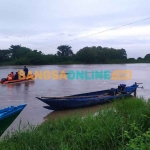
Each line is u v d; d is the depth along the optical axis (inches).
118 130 240.5
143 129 246.4
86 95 562.3
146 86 868.0
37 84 934.4
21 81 1020.5
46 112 452.4
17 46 3400.6
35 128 278.7
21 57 3147.1
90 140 222.7
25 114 434.3
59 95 668.1
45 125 285.9
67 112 454.0
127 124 253.3
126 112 323.6
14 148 209.6
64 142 224.1
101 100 509.4
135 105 356.5
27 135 241.4
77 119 295.1
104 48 4003.4
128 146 188.4
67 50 4040.4
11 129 328.2
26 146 214.5
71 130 261.0
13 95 659.4
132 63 4291.3
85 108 484.1
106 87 856.3
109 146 219.1
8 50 3262.8
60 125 286.0
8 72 1654.8
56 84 943.7
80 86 882.1
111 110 331.6
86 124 267.6
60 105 461.4
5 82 939.3
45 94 682.8
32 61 3144.7
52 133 260.2
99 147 216.5
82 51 3693.4
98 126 252.2
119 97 539.8
